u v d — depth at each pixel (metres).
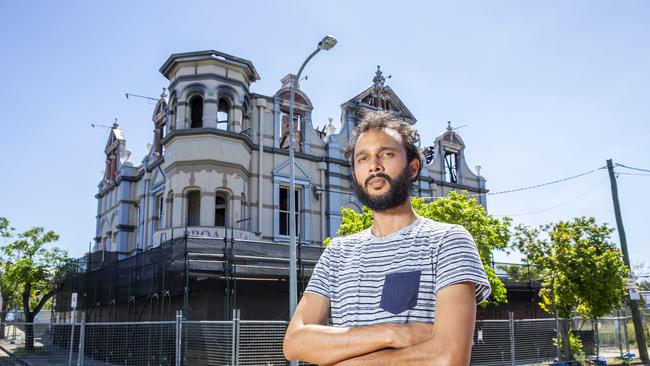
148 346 15.66
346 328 1.85
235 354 13.25
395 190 2.05
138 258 20.64
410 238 1.99
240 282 18.12
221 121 23.38
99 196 32.66
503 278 24.73
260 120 24.31
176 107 22.98
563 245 19.92
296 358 1.95
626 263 21.12
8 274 28.28
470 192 31.88
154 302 20.48
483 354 16.48
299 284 18.73
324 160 25.88
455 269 1.78
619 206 21.56
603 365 18.92
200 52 22.50
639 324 20.59
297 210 25.00
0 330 21.58
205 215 21.19
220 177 21.77
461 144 32.31
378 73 29.30
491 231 17.69
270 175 24.19
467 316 1.69
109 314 22.36
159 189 25.14
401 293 1.86
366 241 2.10
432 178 29.77
